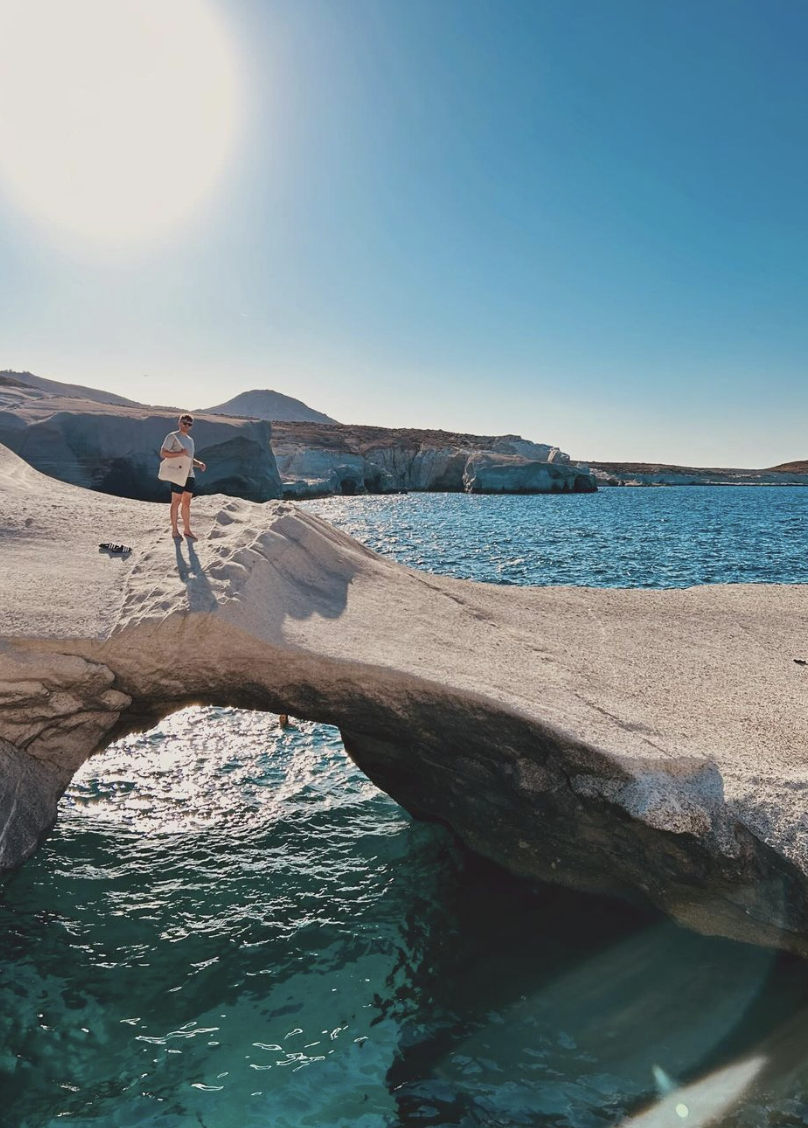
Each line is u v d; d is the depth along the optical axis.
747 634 12.79
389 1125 5.64
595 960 7.50
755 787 7.51
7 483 15.16
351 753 10.63
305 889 8.72
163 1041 6.39
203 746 12.65
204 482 69.62
